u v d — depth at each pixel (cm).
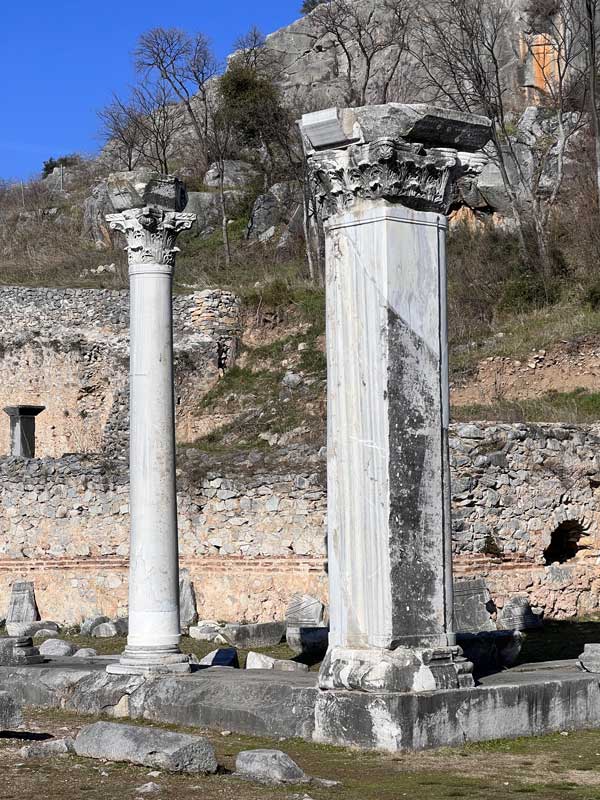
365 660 1141
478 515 2303
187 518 2536
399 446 1148
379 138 1161
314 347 4106
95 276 5266
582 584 2416
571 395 3319
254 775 1012
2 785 1006
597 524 2459
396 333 1156
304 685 1233
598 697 1252
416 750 1103
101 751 1120
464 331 3847
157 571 1464
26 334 4406
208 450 2814
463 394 3466
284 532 2427
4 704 1276
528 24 5822
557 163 4525
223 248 5819
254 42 7556
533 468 2386
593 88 4153
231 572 2475
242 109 6625
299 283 4466
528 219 4319
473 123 1230
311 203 4997
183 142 7456
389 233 1163
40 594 2756
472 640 1516
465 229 4462
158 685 1368
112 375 4203
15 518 2805
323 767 1051
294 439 3631
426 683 1130
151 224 1506
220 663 1750
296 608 2292
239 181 6512
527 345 3484
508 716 1172
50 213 7106
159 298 1511
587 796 940
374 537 1144
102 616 2578
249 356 4181
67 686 1467
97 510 2691
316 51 7794
